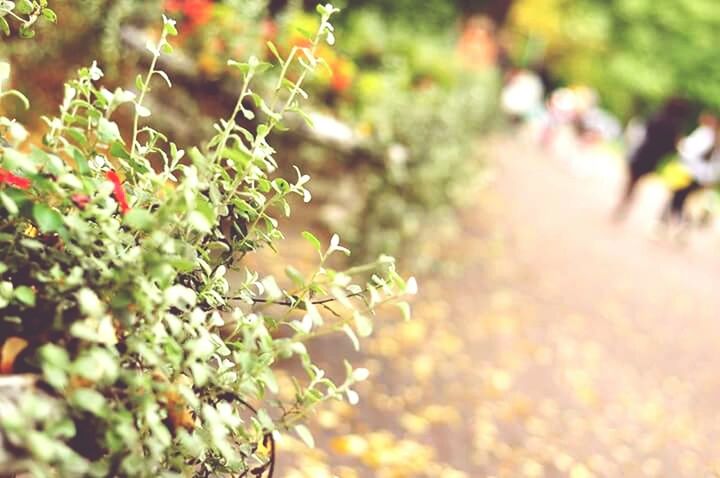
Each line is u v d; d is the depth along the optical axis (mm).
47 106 4324
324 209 6539
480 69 14531
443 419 4777
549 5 33438
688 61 34656
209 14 5348
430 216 7262
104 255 1681
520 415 5266
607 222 14500
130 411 1551
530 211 12859
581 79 37219
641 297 9797
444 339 6039
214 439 1586
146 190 1927
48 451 1285
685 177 13969
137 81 1913
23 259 1685
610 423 5703
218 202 1828
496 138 19359
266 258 5785
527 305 7770
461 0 18078
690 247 14844
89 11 4492
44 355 1371
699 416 6570
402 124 6371
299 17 5711
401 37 8648
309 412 1973
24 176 1815
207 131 5406
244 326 1802
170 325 1643
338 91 6117
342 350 5047
